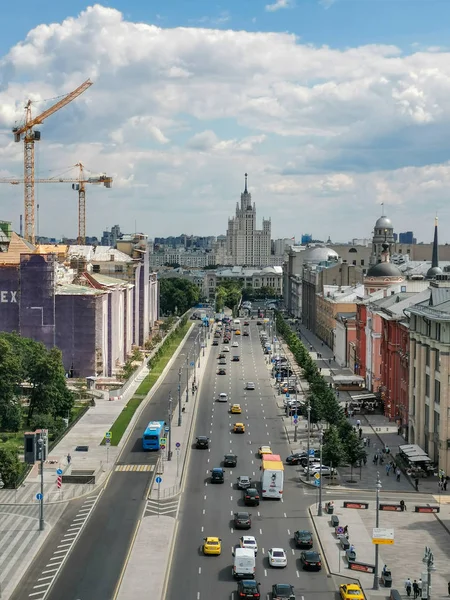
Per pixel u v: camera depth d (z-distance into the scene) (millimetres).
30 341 194250
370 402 199500
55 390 173375
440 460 139625
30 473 137625
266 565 98938
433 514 120250
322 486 134625
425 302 157375
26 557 100000
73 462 145625
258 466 146750
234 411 194250
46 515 116938
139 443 162375
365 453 139625
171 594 89000
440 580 95188
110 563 98188
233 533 110250
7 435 162750
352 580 94750
